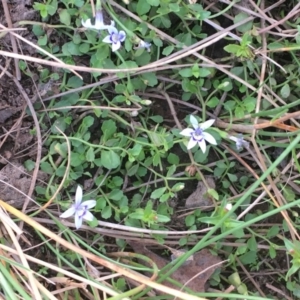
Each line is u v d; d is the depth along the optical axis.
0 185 0.20
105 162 0.20
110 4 0.19
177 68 0.20
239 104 0.20
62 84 0.20
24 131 0.20
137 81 0.20
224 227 0.20
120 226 0.20
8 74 0.20
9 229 0.19
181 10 0.20
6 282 0.17
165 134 0.20
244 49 0.20
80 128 0.20
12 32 0.19
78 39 0.20
